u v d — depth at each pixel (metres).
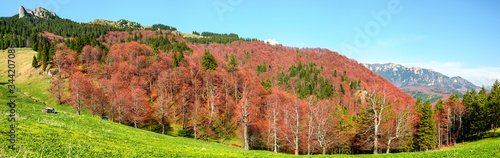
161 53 143.75
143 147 25.08
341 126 68.00
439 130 76.38
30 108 38.47
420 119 71.00
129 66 108.31
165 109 77.56
